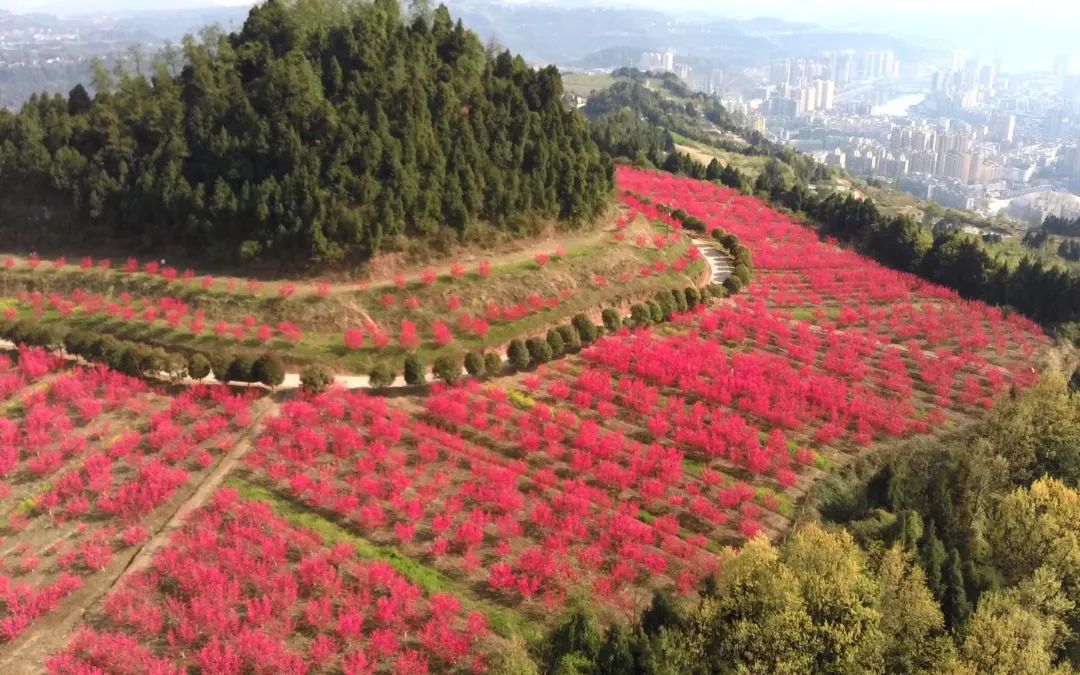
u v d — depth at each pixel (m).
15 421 39.38
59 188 57.12
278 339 47.84
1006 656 28.91
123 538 31.98
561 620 29.33
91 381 42.72
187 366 44.28
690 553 33.72
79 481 34.59
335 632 27.92
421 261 55.75
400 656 26.66
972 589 32.66
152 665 25.58
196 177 55.81
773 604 28.45
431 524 34.09
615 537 34.25
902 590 30.62
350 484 36.31
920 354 56.59
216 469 36.97
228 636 27.16
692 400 47.62
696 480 39.75
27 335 45.22
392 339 49.50
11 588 29.14
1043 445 45.16
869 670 27.91
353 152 55.25
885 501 37.84
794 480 40.22
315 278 52.88
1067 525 36.38
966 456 40.75
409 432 41.16
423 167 57.66
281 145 54.69
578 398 46.06
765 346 56.34
